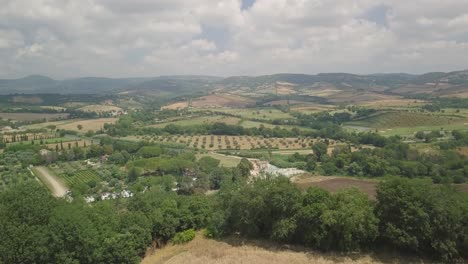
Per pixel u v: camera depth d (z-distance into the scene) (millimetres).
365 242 45062
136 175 144125
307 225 45469
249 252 43594
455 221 40625
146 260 46500
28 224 40719
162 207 56656
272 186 48938
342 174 133625
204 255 43281
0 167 155625
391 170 125250
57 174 150500
